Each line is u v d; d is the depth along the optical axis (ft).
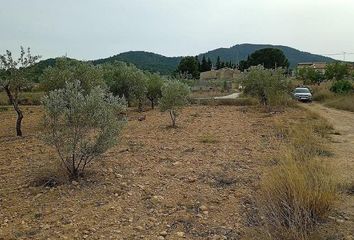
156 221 20.43
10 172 30.78
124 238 18.28
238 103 120.06
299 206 18.92
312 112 84.38
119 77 91.09
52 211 21.77
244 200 23.67
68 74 65.41
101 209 21.99
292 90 138.72
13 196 24.52
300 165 26.37
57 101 27.14
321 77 215.31
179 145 43.27
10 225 19.90
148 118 77.15
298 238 16.79
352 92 135.03
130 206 22.58
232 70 352.08
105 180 27.45
